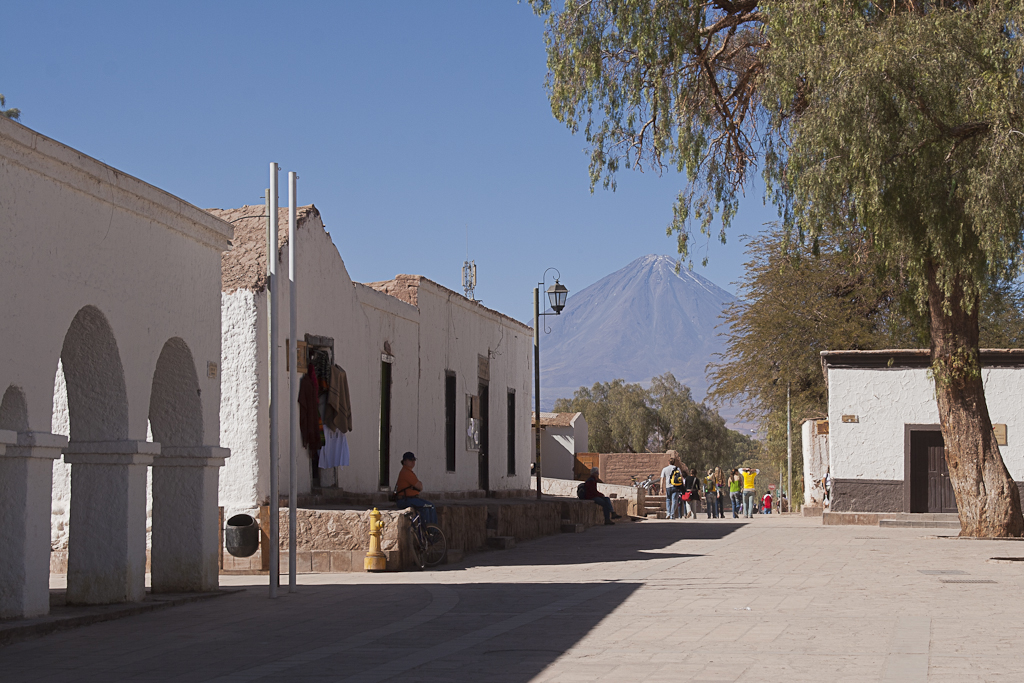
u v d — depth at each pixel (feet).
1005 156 48.65
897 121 50.98
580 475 151.43
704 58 65.21
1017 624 28.89
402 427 73.61
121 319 34.78
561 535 75.66
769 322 123.44
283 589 41.60
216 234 42.04
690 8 62.23
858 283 119.85
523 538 70.18
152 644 27.81
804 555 54.75
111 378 35.01
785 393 129.90
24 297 29.12
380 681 21.81
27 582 29.81
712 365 134.10
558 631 28.91
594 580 43.75
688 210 66.69
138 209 35.86
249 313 53.83
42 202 30.14
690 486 122.21
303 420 57.77
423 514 52.80
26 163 29.14
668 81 63.98
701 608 33.55
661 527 85.40
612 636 27.71
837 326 119.85
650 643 26.37
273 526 39.14
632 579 43.88
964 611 31.91
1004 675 21.18
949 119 50.88
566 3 63.16
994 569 46.32
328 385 60.23
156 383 40.57
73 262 31.83
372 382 68.13
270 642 27.91
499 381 97.66
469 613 33.32
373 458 67.97
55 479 52.60
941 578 42.27
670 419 224.12
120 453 34.83
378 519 50.42
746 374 126.93
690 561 52.21
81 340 34.50
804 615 31.42
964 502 66.80
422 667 23.49
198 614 34.14
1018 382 82.99
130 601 35.01
